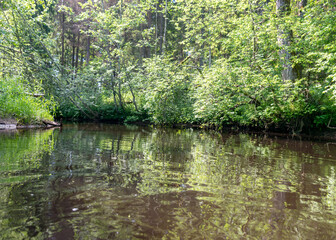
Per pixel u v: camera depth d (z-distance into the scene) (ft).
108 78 49.21
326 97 28.73
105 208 5.31
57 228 4.32
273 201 6.34
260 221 5.10
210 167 10.13
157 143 17.87
